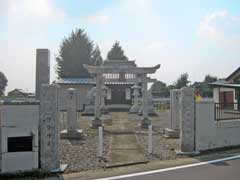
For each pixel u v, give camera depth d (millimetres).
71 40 54625
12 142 7160
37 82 8508
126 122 19031
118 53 66188
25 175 7004
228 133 11477
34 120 7348
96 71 16750
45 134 7359
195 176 6758
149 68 16797
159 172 7199
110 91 34812
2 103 7133
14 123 7184
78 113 27781
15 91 42125
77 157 8789
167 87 73688
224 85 27000
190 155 9398
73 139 12141
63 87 32969
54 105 7465
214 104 11031
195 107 10289
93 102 26734
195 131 10180
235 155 9633
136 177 6734
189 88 9891
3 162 7055
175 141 11727
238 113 12742
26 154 7230
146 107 16562
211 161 8562
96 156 8922
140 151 9766
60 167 7488
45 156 7320
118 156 8969
